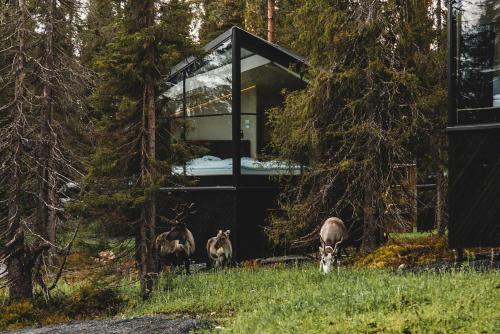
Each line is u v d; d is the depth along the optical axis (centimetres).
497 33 1612
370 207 1880
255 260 2188
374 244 1928
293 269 1816
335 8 1956
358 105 1909
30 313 1487
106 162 1638
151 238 1667
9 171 1555
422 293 1047
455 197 1591
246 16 3609
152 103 1670
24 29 1552
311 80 1998
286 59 2341
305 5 2000
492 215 1520
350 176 1977
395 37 1883
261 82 2328
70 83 1747
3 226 1603
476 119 1623
